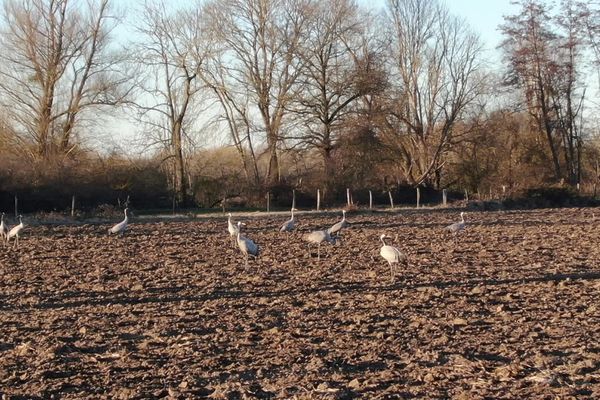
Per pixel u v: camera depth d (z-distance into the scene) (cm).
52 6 5334
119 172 5375
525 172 6650
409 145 6700
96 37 5469
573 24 6825
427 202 6078
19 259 2631
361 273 2198
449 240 3100
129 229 3766
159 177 5578
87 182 5166
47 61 5331
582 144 7388
